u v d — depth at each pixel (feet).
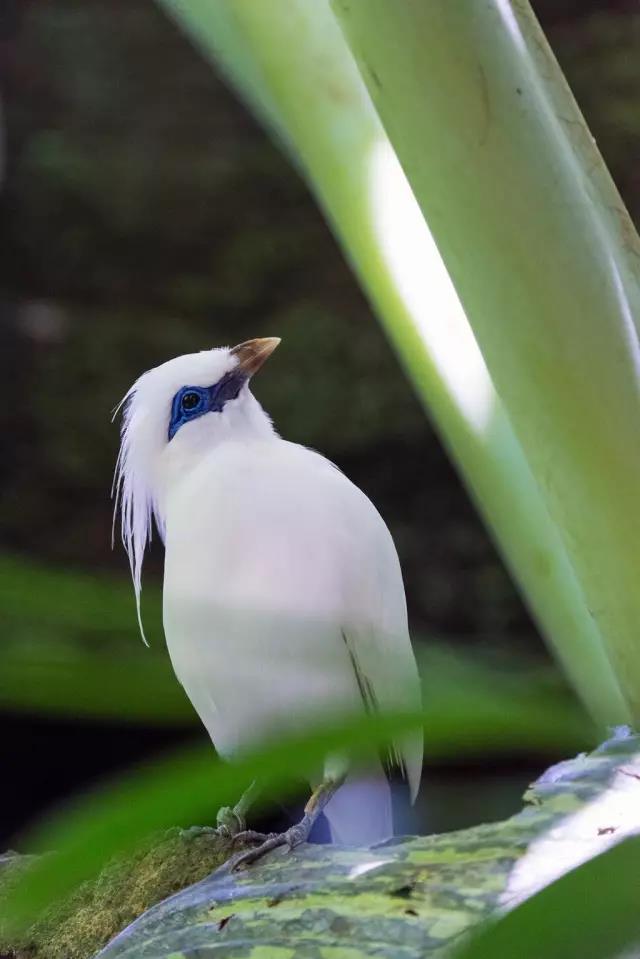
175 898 10.02
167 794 3.61
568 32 16.30
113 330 15.99
